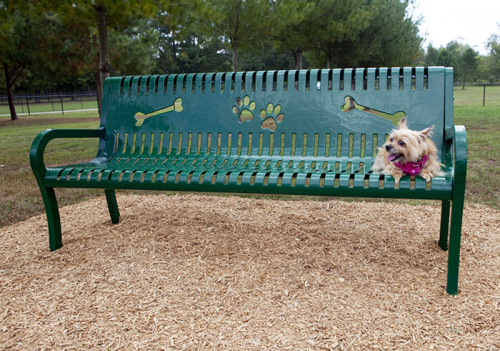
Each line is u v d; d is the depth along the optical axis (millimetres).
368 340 2021
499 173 5398
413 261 2885
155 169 2967
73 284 2668
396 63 19859
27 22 16922
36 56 18234
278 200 4680
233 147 3439
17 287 2662
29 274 2850
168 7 8031
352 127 3199
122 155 3648
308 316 2232
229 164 3195
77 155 8125
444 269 2744
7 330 2207
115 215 3906
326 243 3248
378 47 18500
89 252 3182
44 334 2162
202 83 3602
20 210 4598
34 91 46812
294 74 3371
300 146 3316
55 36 16828
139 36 17734
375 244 3217
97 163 3447
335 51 18344
